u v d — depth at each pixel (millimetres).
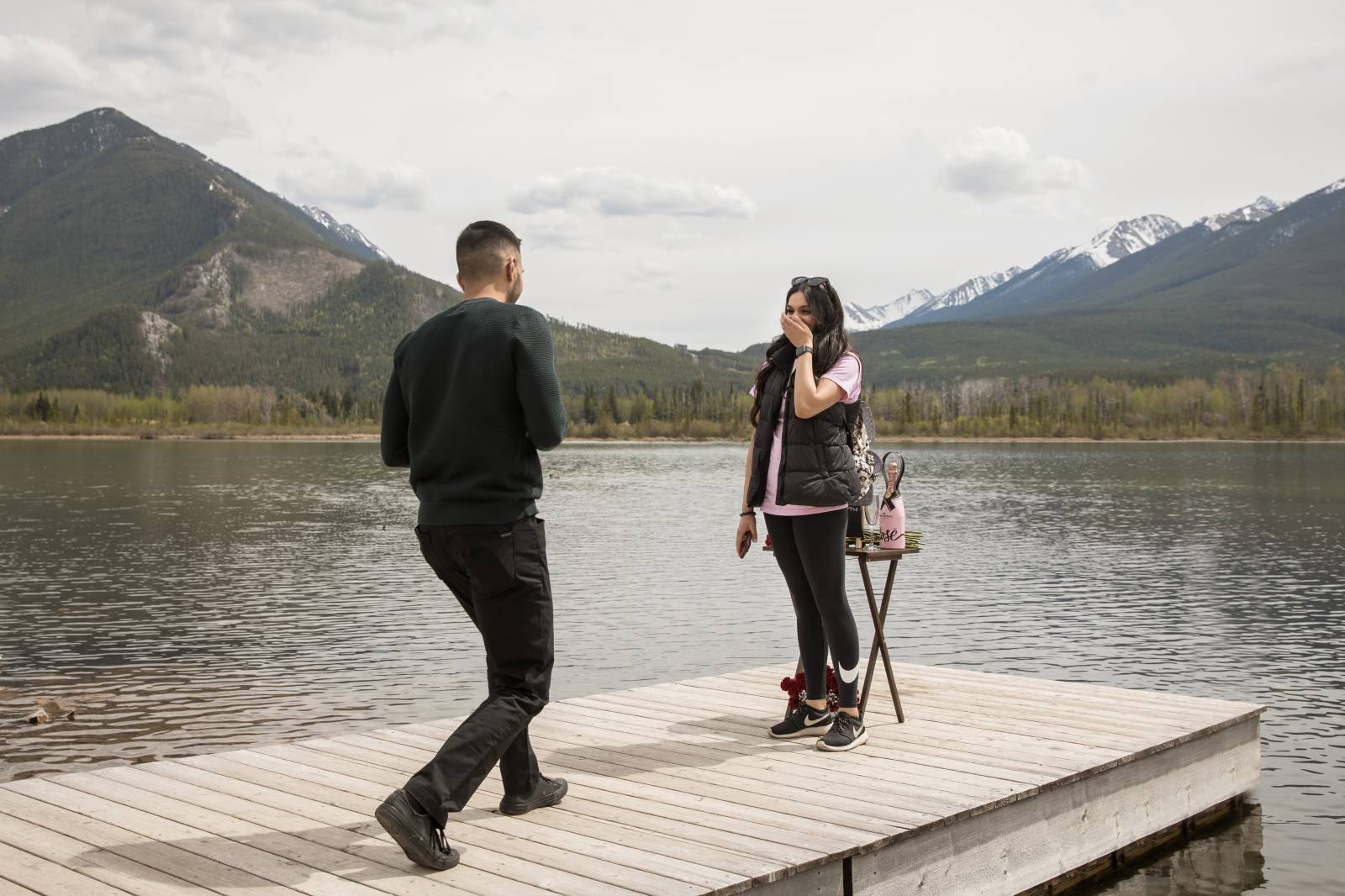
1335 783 8430
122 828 4164
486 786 4766
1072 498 50094
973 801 4520
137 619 17938
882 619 5863
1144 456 109875
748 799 4543
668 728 5848
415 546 30562
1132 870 6094
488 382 3770
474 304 3863
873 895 4086
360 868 3727
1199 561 26375
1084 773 5035
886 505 5801
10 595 20750
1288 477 68062
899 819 4281
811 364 5020
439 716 11555
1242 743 6336
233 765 5113
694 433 194000
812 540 5176
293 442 164500
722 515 42531
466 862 3785
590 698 6605
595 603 19797
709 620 17906
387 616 18266
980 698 6598
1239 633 16531
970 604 19516
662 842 3998
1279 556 27453
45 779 4859
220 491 56406
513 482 3822
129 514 41469
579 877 3641
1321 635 16375
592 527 37469
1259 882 5941
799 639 5602
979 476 71625
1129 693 6816
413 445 3928
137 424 194625
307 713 11664
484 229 4047
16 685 12977
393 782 4832
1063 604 19500
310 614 18500
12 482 63875
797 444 5145
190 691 12703
